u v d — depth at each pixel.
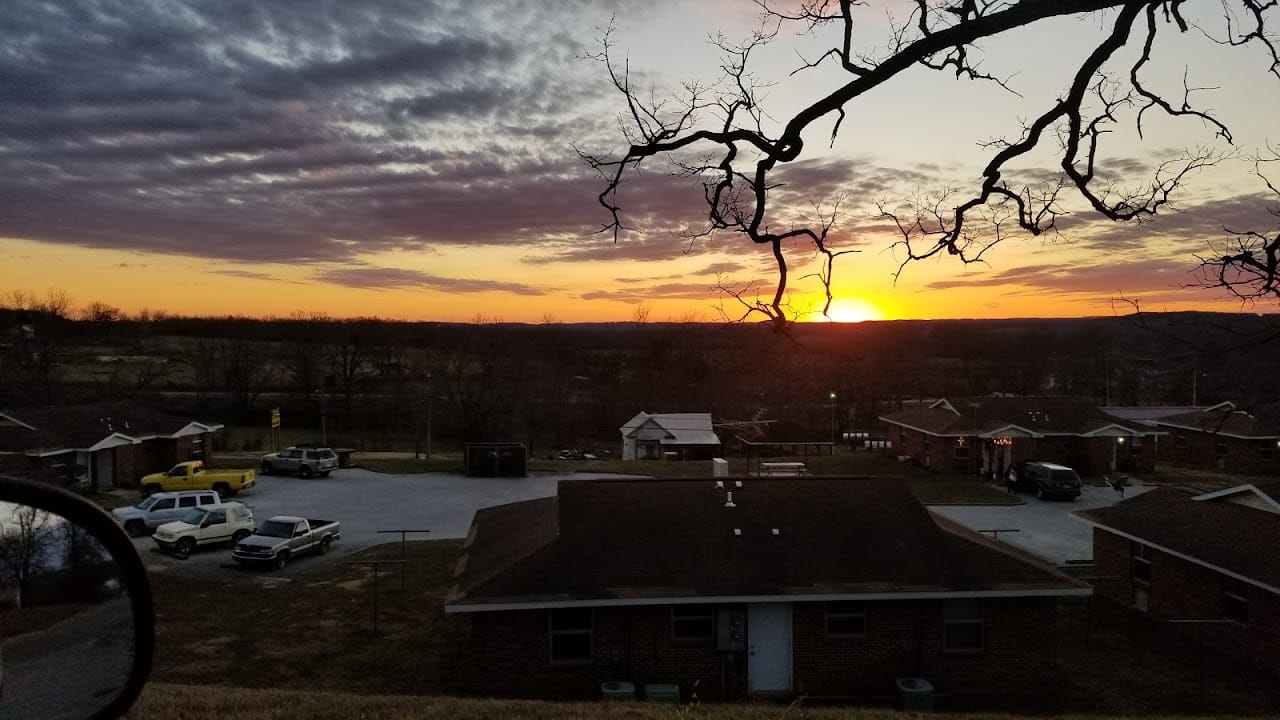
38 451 36.62
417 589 23.27
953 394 80.81
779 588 16.53
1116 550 23.62
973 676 16.91
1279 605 17.55
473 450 47.81
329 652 18.05
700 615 16.80
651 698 15.91
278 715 10.20
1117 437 47.66
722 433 67.00
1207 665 18.45
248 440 66.94
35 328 64.88
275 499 39.66
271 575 25.02
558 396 81.31
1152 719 13.45
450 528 33.34
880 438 69.50
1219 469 51.34
